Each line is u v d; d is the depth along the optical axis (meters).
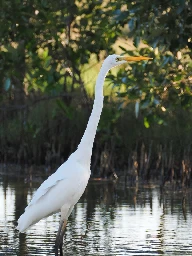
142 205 15.33
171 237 12.25
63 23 17.28
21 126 21.47
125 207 15.08
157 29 14.23
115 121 19.22
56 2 17.20
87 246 11.66
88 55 17.83
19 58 16.69
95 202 15.72
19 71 16.77
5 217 13.90
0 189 17.20
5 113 22.20
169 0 13.56
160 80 14.57
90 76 25.06
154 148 19.67
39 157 21.28
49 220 14.03
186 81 14.69
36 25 16.50
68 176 11.45
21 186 17.72
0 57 16.52
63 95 20.56
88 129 11.65
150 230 12.80
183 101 14.59
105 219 13.77
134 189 17.70
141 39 15.40
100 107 11.66
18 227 11.37
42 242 11.96
